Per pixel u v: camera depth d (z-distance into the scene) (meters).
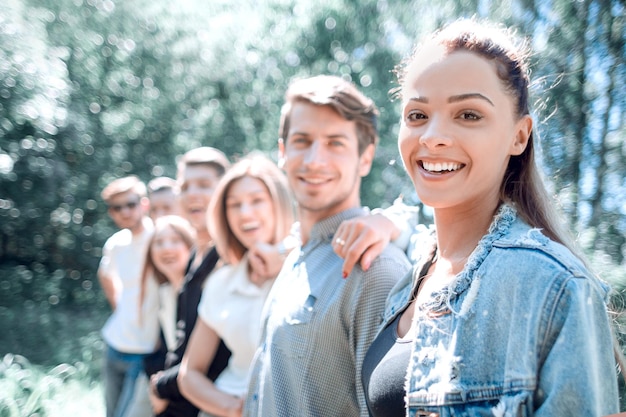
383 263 1.81
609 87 4.70
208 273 2.93
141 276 4.03
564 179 4.41
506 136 1.35
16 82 10.05
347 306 1.81
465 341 1.21
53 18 12.67
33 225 13.27
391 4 12.51
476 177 1.34
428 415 1.24
